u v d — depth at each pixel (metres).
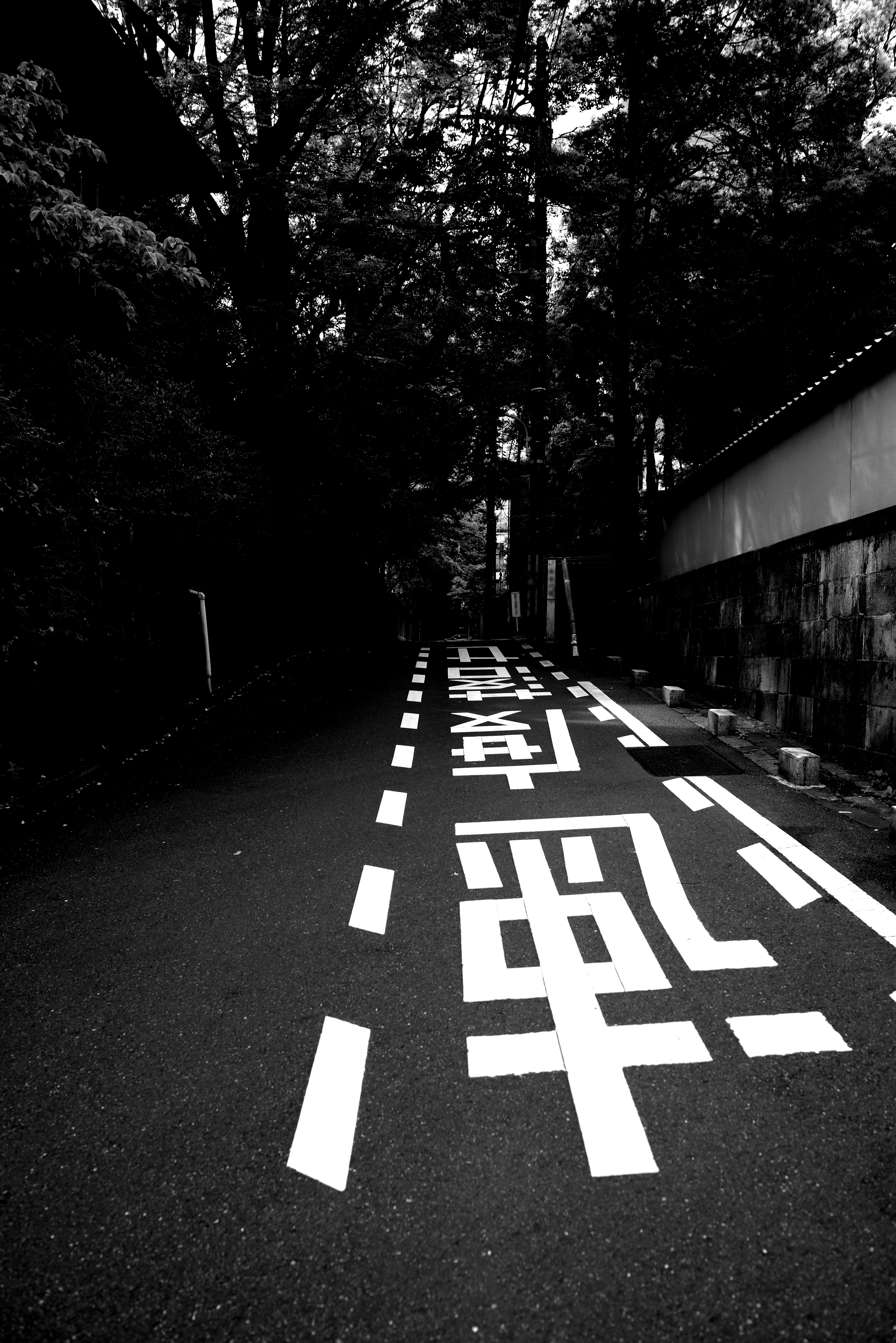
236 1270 2.10
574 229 19.20
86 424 6.83
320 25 14.26
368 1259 2.13
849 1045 3.02
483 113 14.57
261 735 8.52
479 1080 2.88
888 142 17.88
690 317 17.83
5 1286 2.05
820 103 18.00
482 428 17.22
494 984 3.54
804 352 16.56
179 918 4.20
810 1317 1.93
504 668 14.35
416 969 3.67
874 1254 2.10
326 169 14.05
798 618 7.89
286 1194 2.36
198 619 10.19
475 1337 1.90
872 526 6.37
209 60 16.05
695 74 18.16
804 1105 2.70
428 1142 2.57
